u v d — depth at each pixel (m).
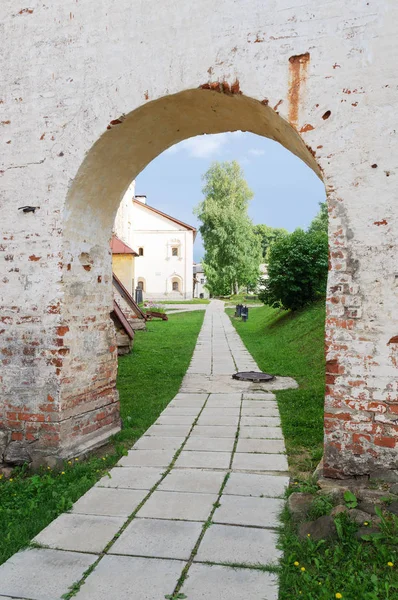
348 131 3.82
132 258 20.25
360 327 3.80
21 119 4.72
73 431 4.77
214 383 8.48
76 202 4.73
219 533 3.26
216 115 4.87
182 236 48.66
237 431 5.59
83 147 4.53
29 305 4.69
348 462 3.83
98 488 4.06
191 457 4.76
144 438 5.37
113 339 5.53
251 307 33.56
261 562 2.91
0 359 4.76
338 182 3.84
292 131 4.10
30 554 3.06
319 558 2.92
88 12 4.54
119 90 4.43
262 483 4.10
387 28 3.72
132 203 39.59
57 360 4.60
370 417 3.78
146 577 2.78
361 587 2.63
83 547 3.12
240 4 4.08
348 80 3.81
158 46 4.32
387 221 3.73
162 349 12.90
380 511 3.25
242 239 40.16
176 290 48.97
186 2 4.24
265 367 9.97
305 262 14.97
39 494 3.98
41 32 4.67
